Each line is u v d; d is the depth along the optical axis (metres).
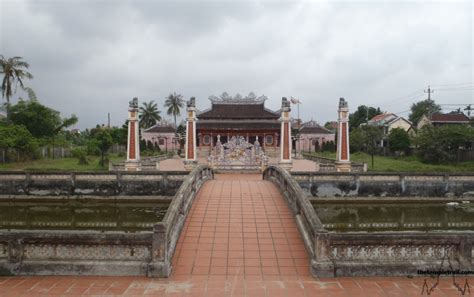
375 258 7.95
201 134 61.06
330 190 26.80
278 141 61.22
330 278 7.71
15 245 7.78
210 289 7.18
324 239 7.91
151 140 81.19
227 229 10.85
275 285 7.40
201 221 11.51
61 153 52.69
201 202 13.61
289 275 7.98
